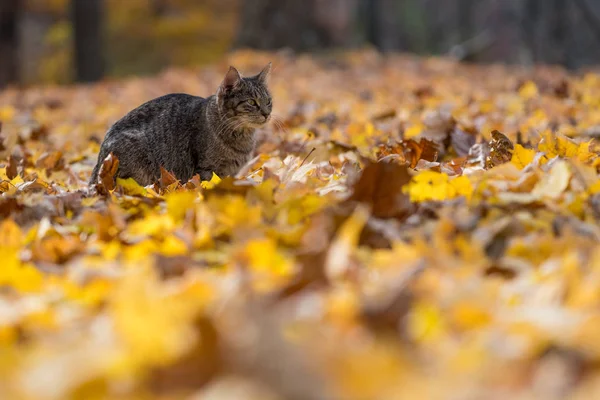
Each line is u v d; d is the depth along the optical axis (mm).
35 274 5672
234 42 46406
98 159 11914
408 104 19344
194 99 12656
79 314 5008
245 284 4645
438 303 4742
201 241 6387
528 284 5219
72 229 7379
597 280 4816
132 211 7809
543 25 55438
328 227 6074
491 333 4414
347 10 46625
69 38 58969
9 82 53344
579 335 4125
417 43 88938
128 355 4043
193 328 4051
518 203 6910
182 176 12336
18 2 53125
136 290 4434
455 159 10398
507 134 12609
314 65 36500
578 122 14875
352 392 3562
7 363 4148
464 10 87188
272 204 7281
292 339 4039
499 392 3738
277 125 16609
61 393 3742
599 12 73688
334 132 14148
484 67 37156
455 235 6418
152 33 59406
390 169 6664
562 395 3732
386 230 6203
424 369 3979
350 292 4863
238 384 3709
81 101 27016
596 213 6852
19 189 9578
